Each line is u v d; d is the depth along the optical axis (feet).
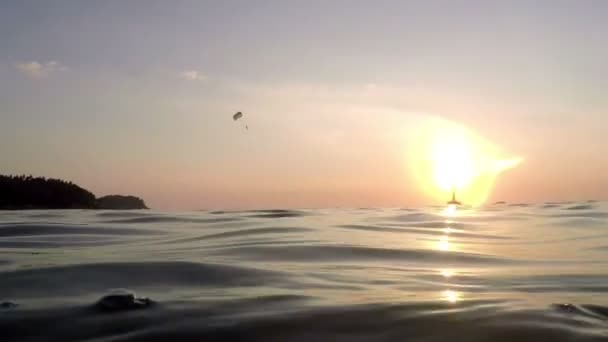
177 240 32.71
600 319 13.66
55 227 39.75
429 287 18.25
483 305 14.85
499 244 32.68
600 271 22.21
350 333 12.50
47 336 12.41
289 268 21.61
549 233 40.11
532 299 15.97
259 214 59.57
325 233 37.50
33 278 18.28
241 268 20.83
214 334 12.41
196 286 17.39
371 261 24.61
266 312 13.94
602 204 86.22
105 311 14.06
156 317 13.52
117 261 21.83
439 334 12.44
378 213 65.57
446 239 35.12
